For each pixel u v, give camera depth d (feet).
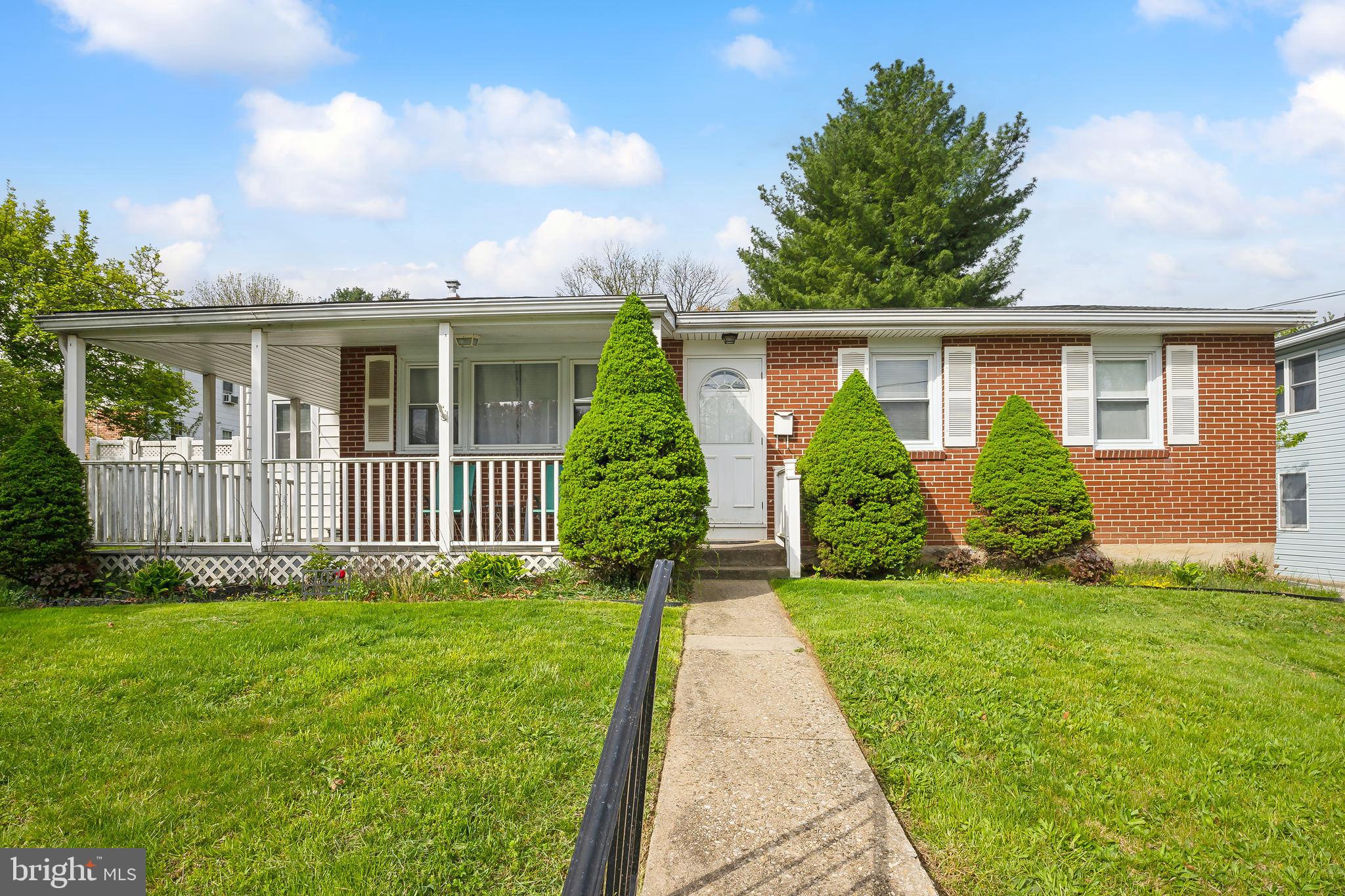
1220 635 19.57
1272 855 9.43
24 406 40.63
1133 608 22.62
